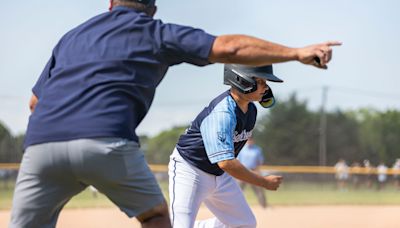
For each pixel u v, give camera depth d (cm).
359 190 3641
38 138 476
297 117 7819
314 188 3603
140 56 479
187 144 744
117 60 476
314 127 7812
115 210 2000
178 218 742
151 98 498
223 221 791
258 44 464
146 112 498
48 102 480
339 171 3662
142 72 479
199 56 470
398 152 7838
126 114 474
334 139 7775
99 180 480
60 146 470
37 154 479
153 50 479
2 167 3272
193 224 751
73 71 480
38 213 502
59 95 479
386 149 7844
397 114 7956
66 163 475
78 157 468
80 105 470
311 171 3625
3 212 1962
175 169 757
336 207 2391
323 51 463
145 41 480
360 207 2400
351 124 7875
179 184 750
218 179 760
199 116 741
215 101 733
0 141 4422
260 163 2183
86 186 506
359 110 8300
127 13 497
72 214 1850
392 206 2484
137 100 481
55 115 473
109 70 475
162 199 507
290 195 3150
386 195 3278
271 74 709
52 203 501
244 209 785
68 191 499
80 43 491
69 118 469
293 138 7762
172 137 7412
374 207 2409
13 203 506
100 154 466
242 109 727
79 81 475
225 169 705
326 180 3628
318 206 2441
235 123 718
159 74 491
